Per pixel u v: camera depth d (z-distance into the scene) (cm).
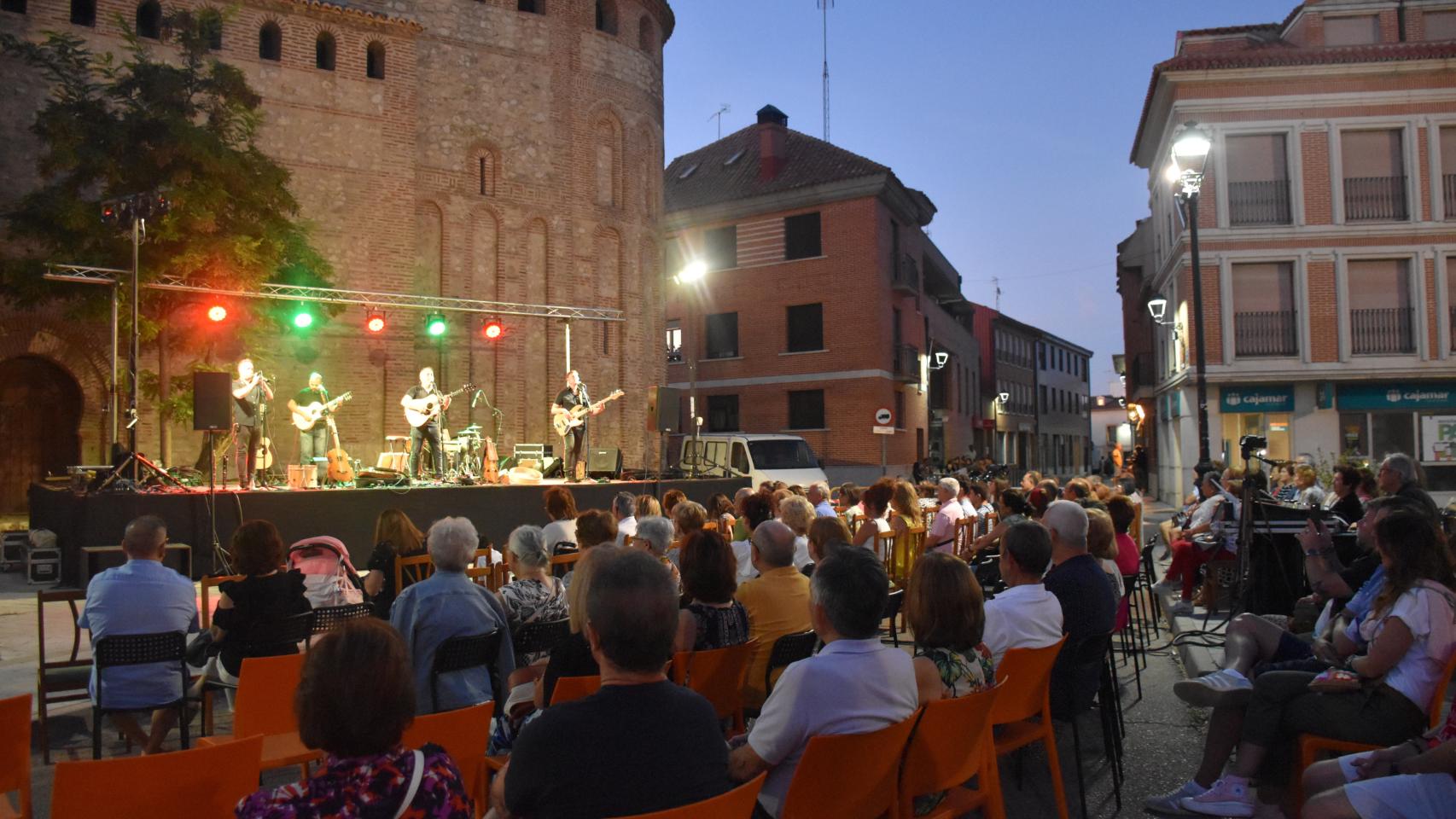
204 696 589
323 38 2231
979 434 5262
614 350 2672
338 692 237
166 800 285
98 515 1249
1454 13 2606
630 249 2719
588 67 2648
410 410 1664
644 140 2798
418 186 2359
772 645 507
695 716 273
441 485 1614
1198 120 2484
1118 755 585
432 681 482
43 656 603
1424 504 686
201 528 1306
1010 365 6009
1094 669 525
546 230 2547
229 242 1644
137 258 1412
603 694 268
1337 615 596
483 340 2423
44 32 1623
